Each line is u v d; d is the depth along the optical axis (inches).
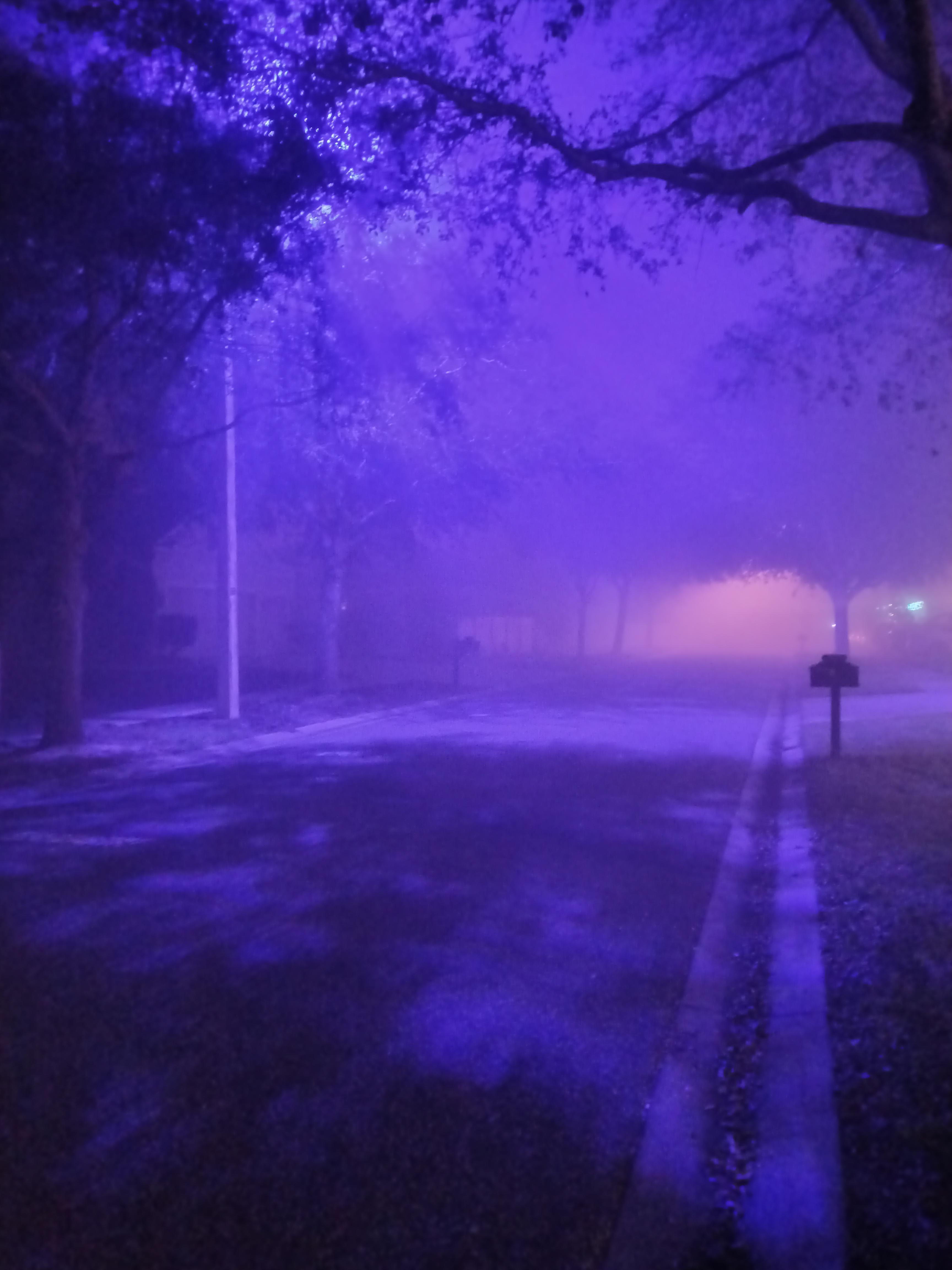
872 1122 196.5
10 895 369.4
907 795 520.7
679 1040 251.6
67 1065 232.4
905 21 391.5
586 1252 167.8
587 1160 195.2
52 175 563.8
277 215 559.5
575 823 501.7
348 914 348.5
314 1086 223.3
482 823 498.0
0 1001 270.5
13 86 555.5
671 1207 180.9
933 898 333.1
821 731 823.7
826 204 443.8
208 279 631.8
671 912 358.9
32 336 642.2
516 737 846.5
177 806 543.5
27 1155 194.9
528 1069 233.1
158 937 323.6
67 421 717.3
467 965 301.0
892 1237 162.1
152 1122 207.2
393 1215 176.6
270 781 623.5
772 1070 233.3
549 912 355.3
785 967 303.9
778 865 435.2
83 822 502.0
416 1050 242.2
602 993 281.3
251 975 290.8
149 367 710.5
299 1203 179.6
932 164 408.2
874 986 264.8
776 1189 182.4
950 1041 223.6
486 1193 183.6
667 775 649.6
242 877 395.9
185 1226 172.7
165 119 546.0
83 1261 163.6
